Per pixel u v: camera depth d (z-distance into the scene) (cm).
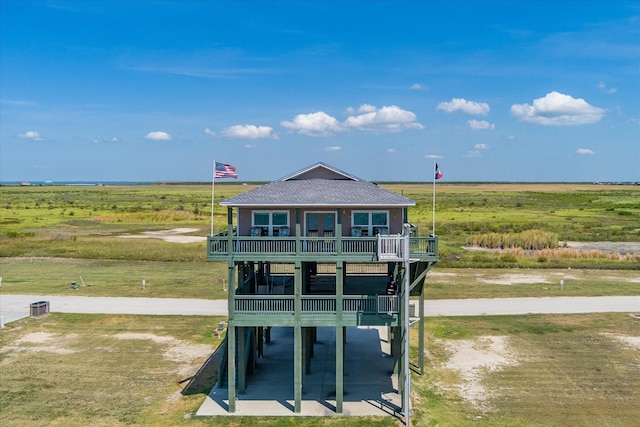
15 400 2502
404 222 2688
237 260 2394
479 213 11881
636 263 6078
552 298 4528
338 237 2369
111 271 5672
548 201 16050
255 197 2475
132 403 2492
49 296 4553
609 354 3139
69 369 2909
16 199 16675
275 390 2659
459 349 3262
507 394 2592
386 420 2322
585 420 2309
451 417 2348
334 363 3066
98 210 12231
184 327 3703
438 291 4794
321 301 2405
